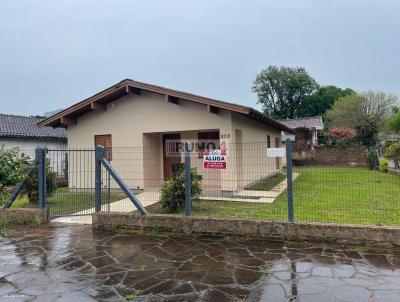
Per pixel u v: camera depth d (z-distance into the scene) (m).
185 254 5.25
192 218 6.45
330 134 31.30
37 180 9.64
